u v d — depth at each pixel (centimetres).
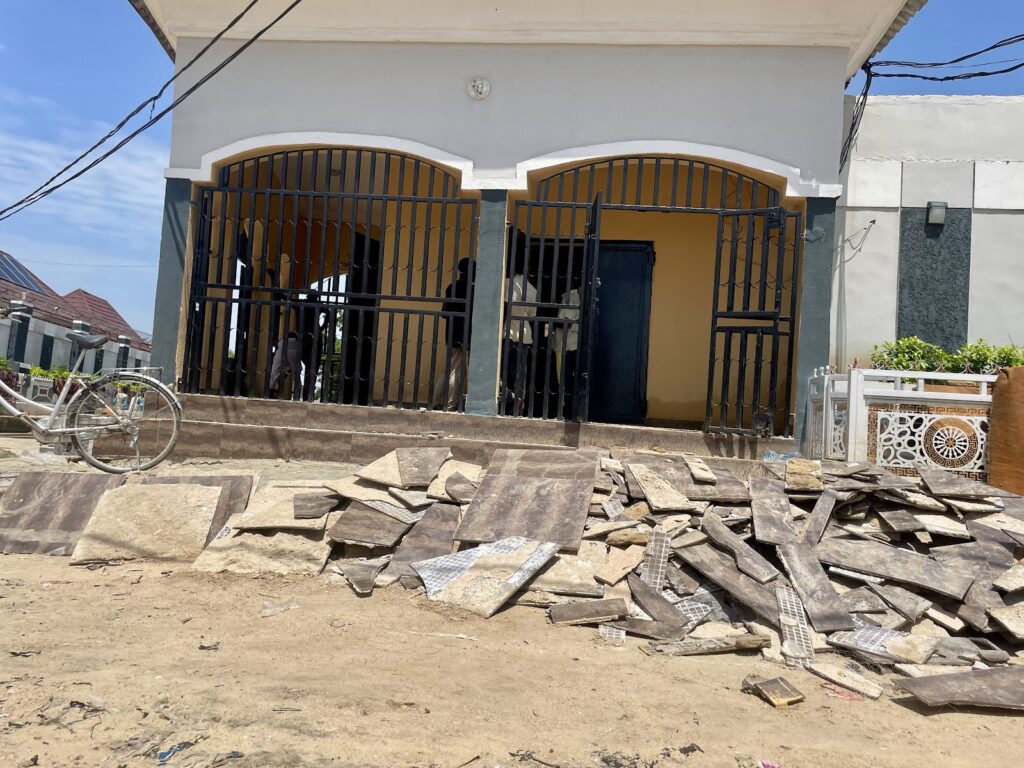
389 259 996
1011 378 645
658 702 316
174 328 845
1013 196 927
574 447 773
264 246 849
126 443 688
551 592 441
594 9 800
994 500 527
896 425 673
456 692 311
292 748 253
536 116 823
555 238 809
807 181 788
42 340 2544
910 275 936
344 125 841
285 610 416
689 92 806
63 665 318
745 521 503
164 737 256
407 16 825
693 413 995
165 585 455
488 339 812
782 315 848
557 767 253
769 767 264
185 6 845
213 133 853
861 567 456
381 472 562
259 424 809
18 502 556
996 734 306
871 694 340
